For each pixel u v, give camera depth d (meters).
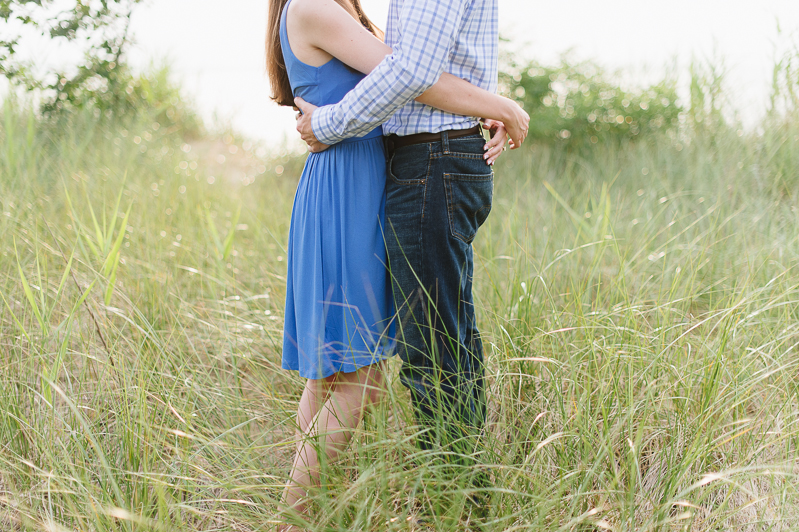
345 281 1.48
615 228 2.99
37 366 1.90
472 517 1.42
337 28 1.39
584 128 5.38
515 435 1.59
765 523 1.38
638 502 1.42
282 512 1.34
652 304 2.29
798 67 3.92
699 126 4.58
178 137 5.95
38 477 1.51
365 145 1.49
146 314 2.36
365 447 1.35
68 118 4.08
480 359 1.59
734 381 1.66
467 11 1.38
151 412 1.66
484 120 1.60
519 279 2.18
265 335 2.31
